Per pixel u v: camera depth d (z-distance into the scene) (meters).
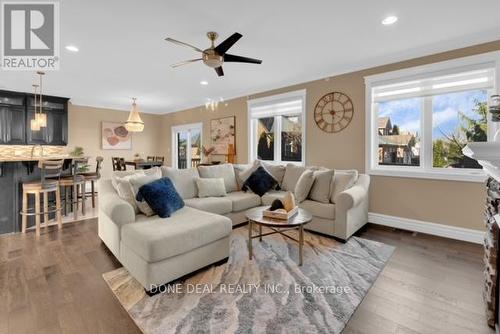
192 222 2.40
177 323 1.68
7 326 1.66
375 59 3.72
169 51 3.44
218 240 2.49
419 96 3.48
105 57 3.65
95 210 4.78
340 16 2.57
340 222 3.10
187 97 6.34
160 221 2.43
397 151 3.80
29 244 3.05
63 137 6.25
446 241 3.15
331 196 3.47
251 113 5.68
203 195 3.66
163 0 2.29
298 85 4.80
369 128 3.92
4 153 5.70
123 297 1.98
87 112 6.95
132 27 2.79
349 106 4.14
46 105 5.98
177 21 2.66
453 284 2.16
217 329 1.62
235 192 4.22
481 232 3.06
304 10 2.46
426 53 3.38
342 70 4.16
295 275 2.31
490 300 1.64
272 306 1.86
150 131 8.27
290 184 4.14
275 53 3.53
